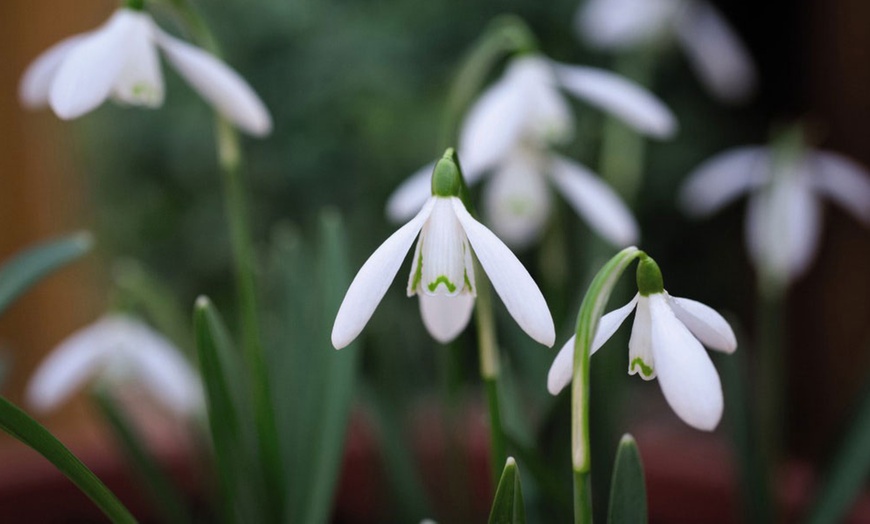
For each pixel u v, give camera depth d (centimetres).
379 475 39
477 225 22
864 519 36
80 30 56
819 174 41
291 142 97
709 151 99
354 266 49
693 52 53
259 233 98
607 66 96
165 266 104
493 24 95
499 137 33
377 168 90
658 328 22
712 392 22
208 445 38
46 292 54
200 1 99
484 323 26
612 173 43
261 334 38
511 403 33
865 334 75
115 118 101
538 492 32
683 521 40
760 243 41
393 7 97
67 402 54
